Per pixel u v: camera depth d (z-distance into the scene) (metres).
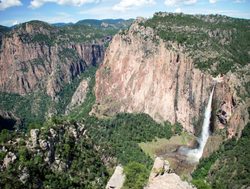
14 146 129.25
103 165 144.62
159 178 87.06
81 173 134.00
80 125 164.88
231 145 196.62
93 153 147.88
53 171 128.25
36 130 135.12
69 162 135.38
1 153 124.00
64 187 124.00
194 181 97.38
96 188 126.44
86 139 155.62
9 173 119.06
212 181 171.88
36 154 128.12
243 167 166.25
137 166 98.19
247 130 193.50
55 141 137.62
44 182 122.69
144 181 90.81
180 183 85.81
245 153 176.50
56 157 133.25
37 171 123.25
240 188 156.62
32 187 118.75
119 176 97.44
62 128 148.25
